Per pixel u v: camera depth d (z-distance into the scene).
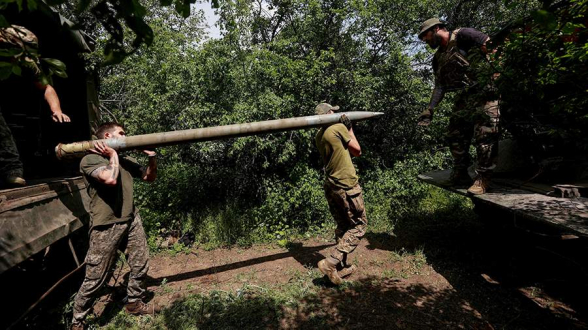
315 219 5.44
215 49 5.55
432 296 3.04
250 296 3.16
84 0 0.77
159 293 3.30
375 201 5.89
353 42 6.61
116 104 8.74
